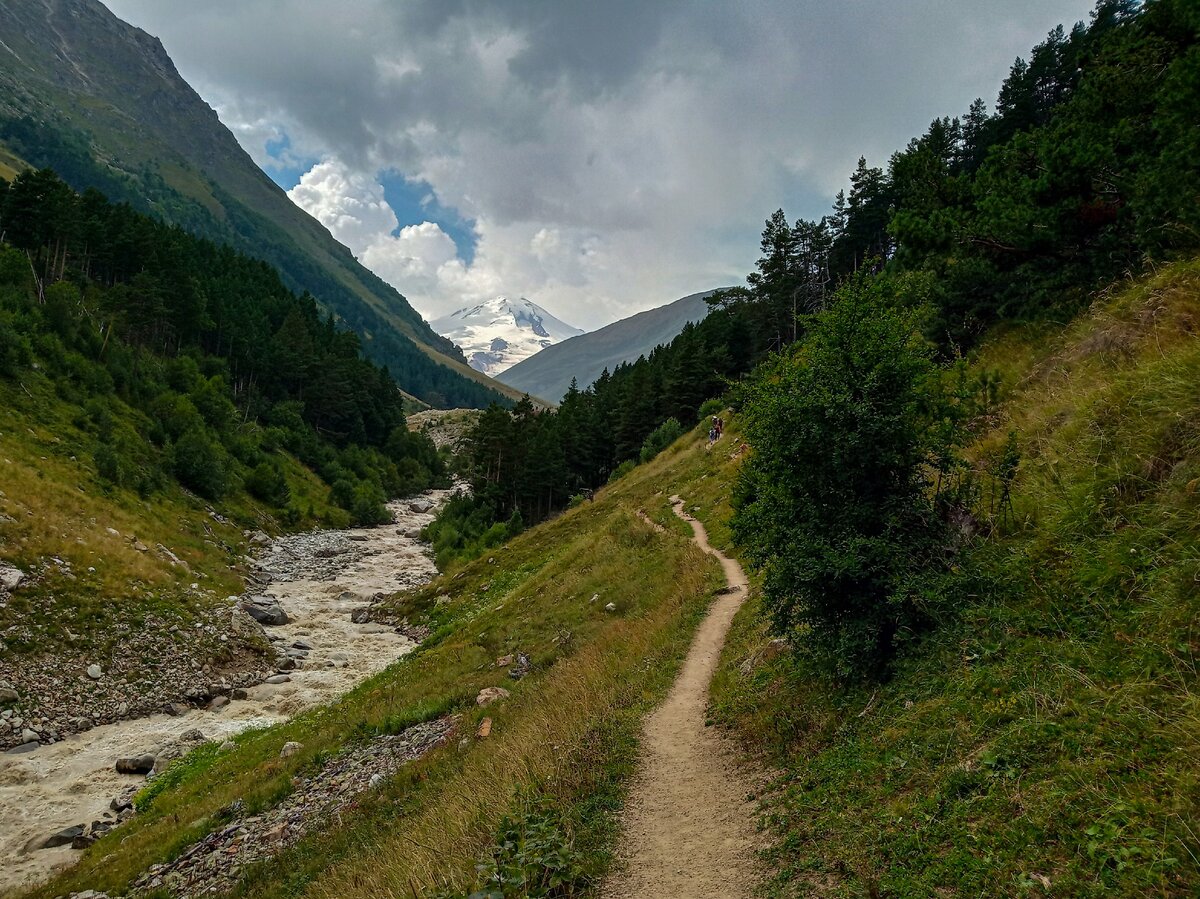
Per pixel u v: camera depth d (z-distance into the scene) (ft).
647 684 42.01
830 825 20.04
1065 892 13.48
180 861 42.45
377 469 372.58
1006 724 19.21
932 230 63.46
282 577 169.37
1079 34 174.60
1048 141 55.62
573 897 20.20
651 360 369.50
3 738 71.41
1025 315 54.39
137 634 96.17
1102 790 15.20
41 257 272.72
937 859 16.10
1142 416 26.68
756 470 30.86
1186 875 12.46
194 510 191.11
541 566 119.85
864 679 27.17
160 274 303.48
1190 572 19.33
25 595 91.66
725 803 24.76
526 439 276.62
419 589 142.61
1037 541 26.55
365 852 33.55
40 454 151.12
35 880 49.03
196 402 265.75
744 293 237.25
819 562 26.14
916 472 28.58
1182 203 40.50
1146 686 17.24
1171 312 33.81
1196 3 50.19
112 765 69.56
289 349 376.89
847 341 28.60
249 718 83.46
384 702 66.59
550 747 33.30
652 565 81.30
